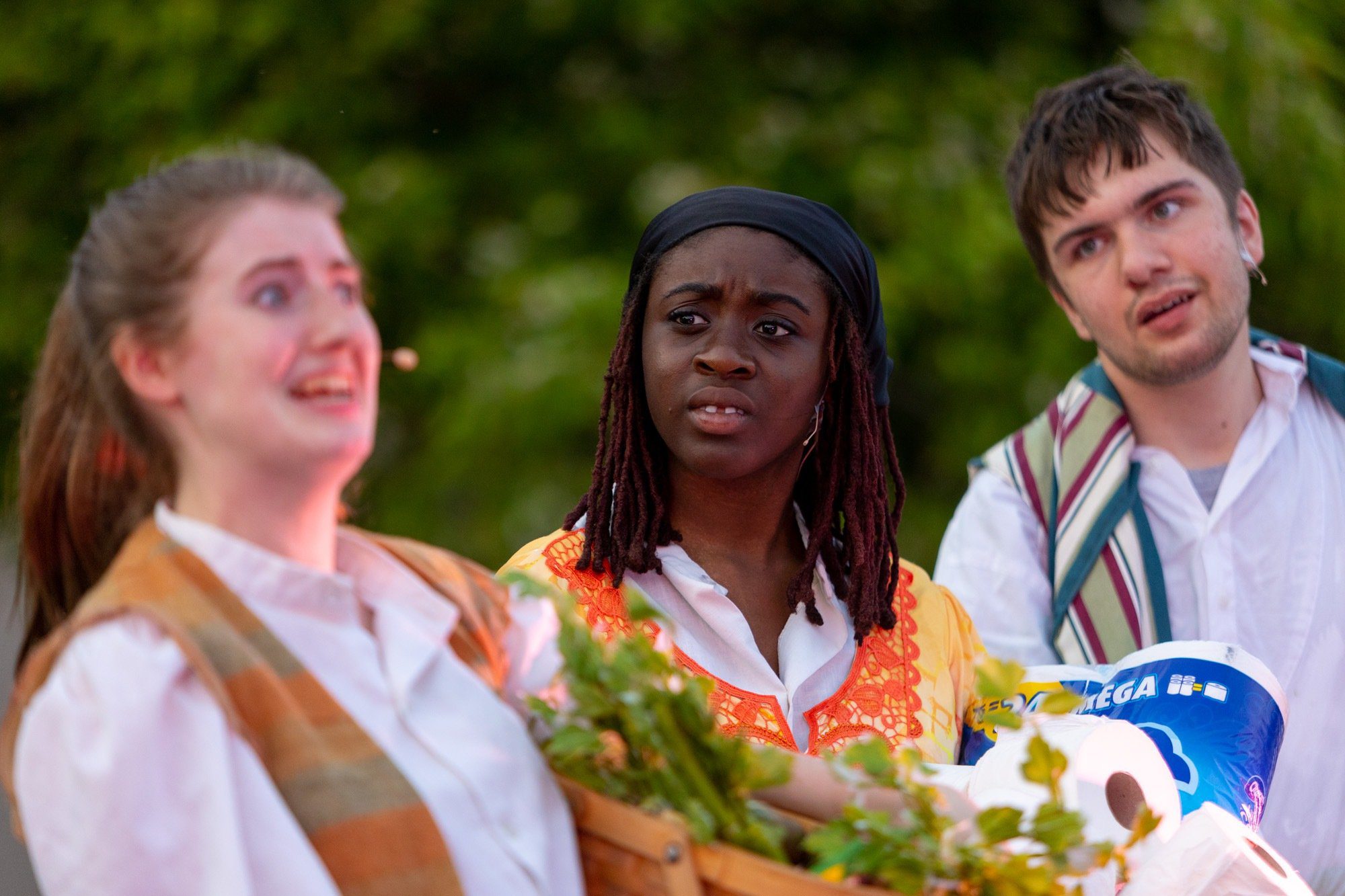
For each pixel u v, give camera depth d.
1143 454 5.00
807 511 3.87
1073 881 2.83
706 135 10.43
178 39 10.61
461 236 10.47
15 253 11.16
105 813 2.28
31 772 2.34
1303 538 4.89
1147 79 4.93
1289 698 4.80
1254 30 9.66
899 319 9.55
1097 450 5.01
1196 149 4.80
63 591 2.69
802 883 2.48
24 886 8.39
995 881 2.54
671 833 2.58
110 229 2.60
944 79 10.54
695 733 2.63
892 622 3.81
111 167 10.80
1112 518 4.93
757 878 2.52
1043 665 4.79
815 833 2.77
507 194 10.57
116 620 2.39
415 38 10.61
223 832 2.30
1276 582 4.86
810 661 3.67
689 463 3.56
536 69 10.99
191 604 2.44
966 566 5.10
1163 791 3.23
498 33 10.76
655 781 2.67
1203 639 4.84
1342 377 5.04
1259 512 4.91
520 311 9.88
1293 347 5.08
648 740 2.63
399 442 10.45
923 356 10.14
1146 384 4.86
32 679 2.42
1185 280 4.73
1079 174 4.80
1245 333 4.96
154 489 2.60
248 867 2.30
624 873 2.63
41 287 11.05
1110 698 3.89
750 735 3.53
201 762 2.33
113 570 2.50
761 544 3.77
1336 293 10.12
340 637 2.55
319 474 2.54
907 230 9.83
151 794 2.30
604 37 10.86
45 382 2.69
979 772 3.15
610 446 3.71
